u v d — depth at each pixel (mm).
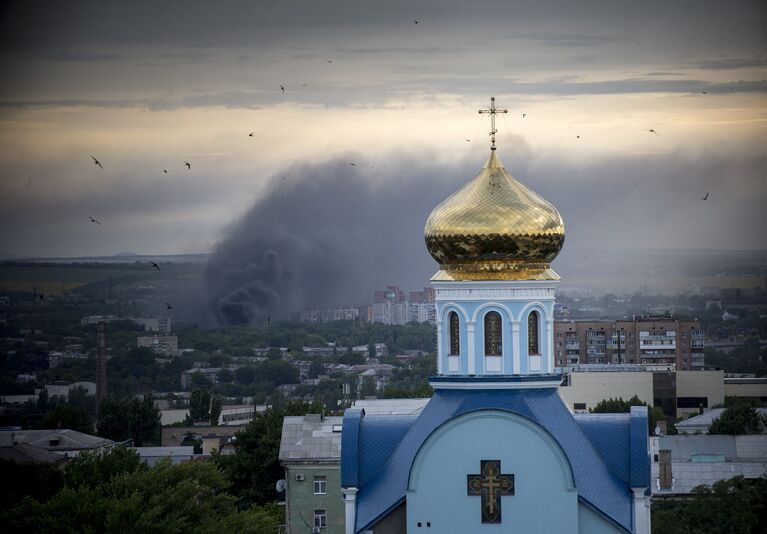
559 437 130000
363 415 135375
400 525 129750
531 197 135375
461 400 131750
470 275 134375
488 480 127438
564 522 127188
